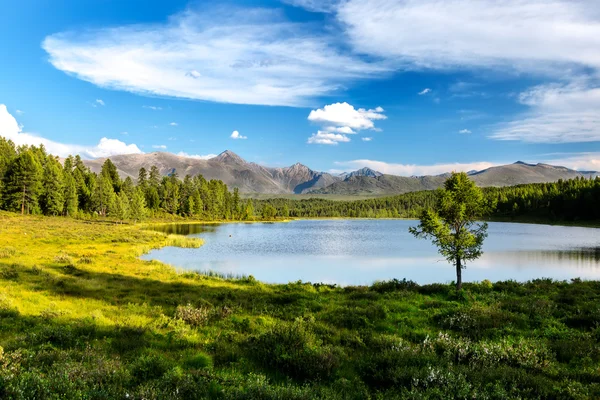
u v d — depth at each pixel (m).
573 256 53.75
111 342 12.30
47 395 7.25
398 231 120.25
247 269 43.28
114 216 113.12
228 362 10.69
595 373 9.45
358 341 12.64
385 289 25.78
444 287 25.09
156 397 7.57
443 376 8.73
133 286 25.09
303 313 17.83
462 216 24.78
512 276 38.16
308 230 125.44
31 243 46.59
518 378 8.85
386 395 8.30
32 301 18.41
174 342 12.58
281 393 7.75
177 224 132.62
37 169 105.25
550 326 14.77
